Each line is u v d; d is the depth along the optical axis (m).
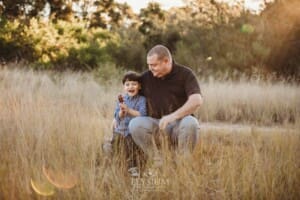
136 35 19.42
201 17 18.48
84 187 3.64
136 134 4.52
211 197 3.69
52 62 17.81
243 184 3.73
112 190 3.65
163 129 4.37
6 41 17.64
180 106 4.73
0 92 6.77
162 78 4.69
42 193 3.60
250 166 4.04
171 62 4.63
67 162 4.02
